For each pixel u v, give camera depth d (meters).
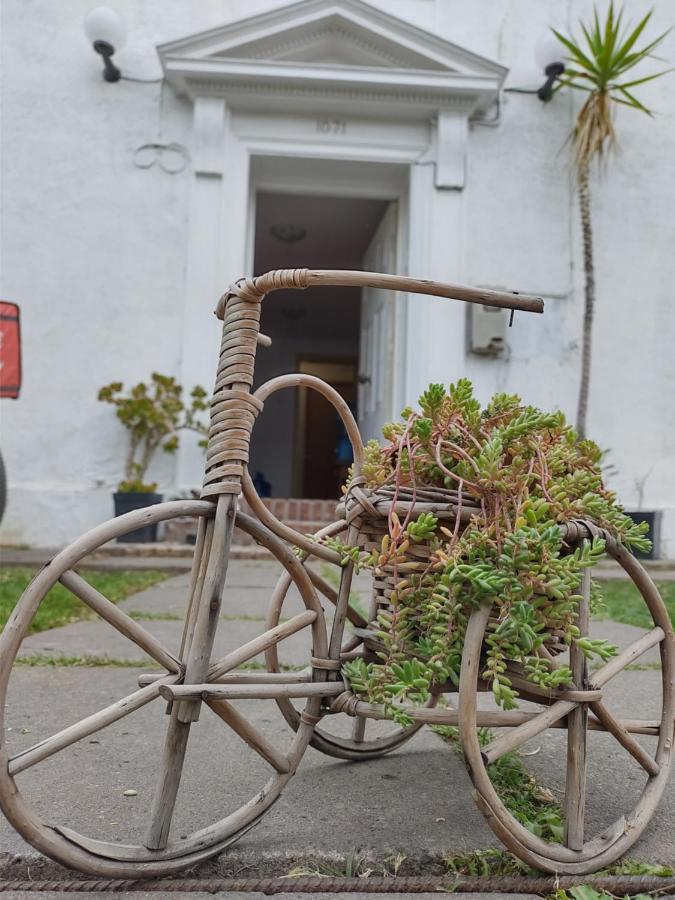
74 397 5.30
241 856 0.91
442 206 5.53
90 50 5.50
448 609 0.86
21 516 5.20
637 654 1.01
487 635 0.88
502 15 5.76
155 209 5.44
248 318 0.91
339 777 1.20
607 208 5.66
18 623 0.77
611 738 1.49
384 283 0.89
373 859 0.91
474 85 5.34
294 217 7.32
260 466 10.99
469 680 0.84
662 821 1.06
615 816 1.08
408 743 1.39
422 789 1.15
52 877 0.87
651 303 5.64
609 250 5.64
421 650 0.90
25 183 5.38
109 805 1.07
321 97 5.42
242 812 0.93
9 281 5.31
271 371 11.05
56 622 2.59
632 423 5.55
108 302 5.36
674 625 2.72
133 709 0.81
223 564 0.86
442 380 5.41
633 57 5.03
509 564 0.84
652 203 5.71
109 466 5.28
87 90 5.47
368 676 0.93
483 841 0.96
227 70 5.24
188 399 5.30
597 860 0.91
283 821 1.02
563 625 0.90
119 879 0.85
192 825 1.00
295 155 5.57
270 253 8.58
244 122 5.56
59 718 1.49
